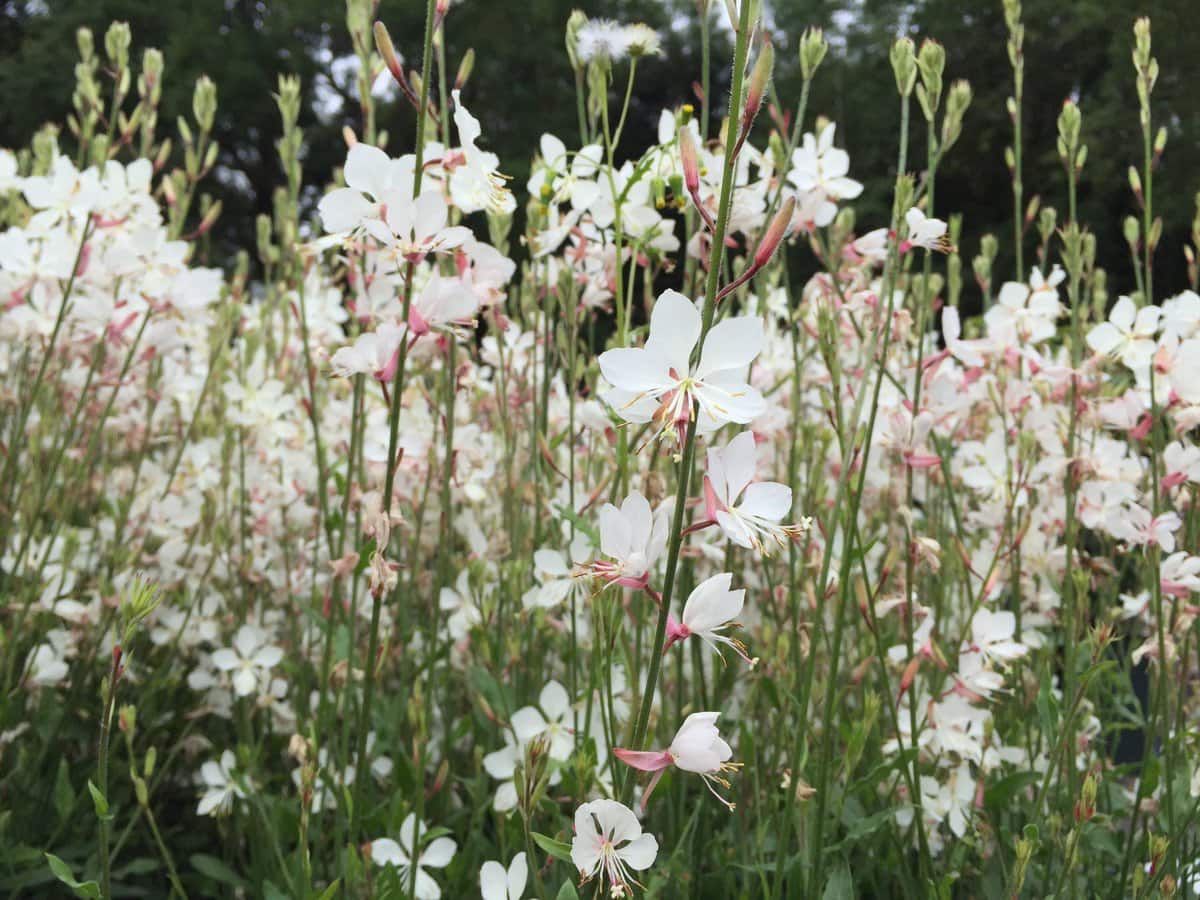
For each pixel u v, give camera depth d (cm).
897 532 52
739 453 23
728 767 23
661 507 29
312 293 63
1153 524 37
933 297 51
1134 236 47
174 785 50
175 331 49
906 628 35
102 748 27
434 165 29
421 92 27
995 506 45
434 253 29
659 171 34
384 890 32
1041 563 47
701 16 35
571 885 26
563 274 38
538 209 38
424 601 53
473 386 51
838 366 36
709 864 40
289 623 52
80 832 44
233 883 40
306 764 31
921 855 35
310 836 40
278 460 54
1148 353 40
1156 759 37
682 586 36
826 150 41
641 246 35
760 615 49
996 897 37
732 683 42
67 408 57
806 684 32
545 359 41
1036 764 45
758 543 22
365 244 33
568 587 36
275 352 64
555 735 37
